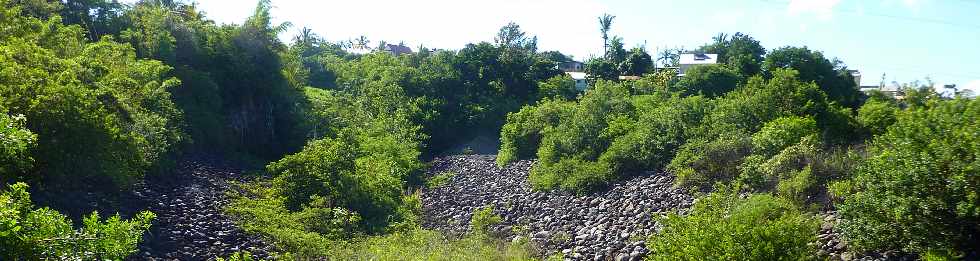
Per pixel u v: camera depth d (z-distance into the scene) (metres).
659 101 30.66
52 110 13.09
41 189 13.12
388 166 26.69
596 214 18.28
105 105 17.39
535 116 33.22
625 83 47.06
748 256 9.51
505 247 15.85
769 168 15.36
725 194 16.08
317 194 19.58
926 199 9.45
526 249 15.36
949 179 9.21
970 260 9.30
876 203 10.34
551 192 22.50
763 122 18.94
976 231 9.32
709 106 22.64
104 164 14.95
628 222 16.50
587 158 25.11
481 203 22.53
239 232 15.41
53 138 13.22
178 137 22.67
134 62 24.77
